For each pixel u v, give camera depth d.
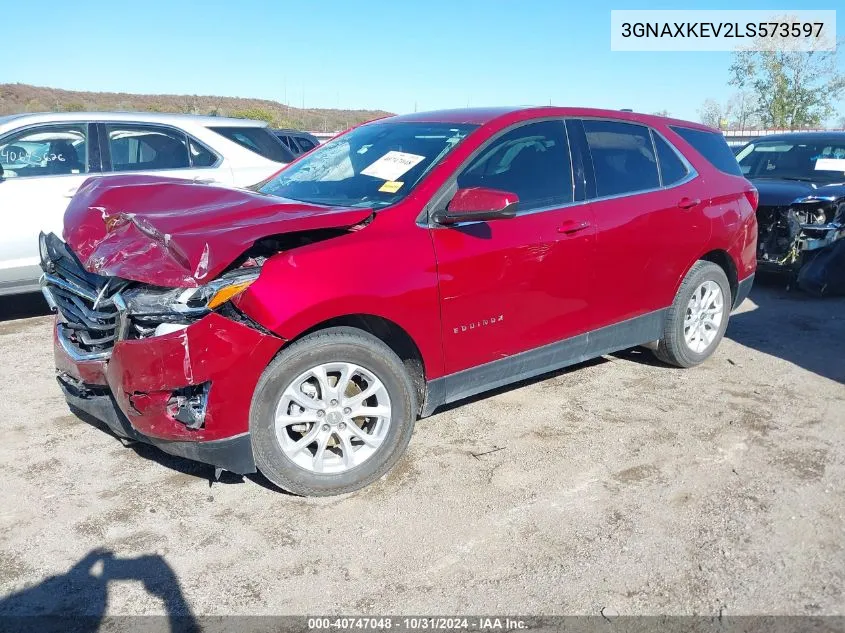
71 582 2.79
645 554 2.97
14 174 6.30
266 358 3.08
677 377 4.99
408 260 3.43
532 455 3.83
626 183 4.52
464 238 3.65
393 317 3.38
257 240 3.02
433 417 4.30
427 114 4.50
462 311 3.66
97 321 3.32
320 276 3.17
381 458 3.47
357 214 3.36
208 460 3.12
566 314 4.18
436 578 2.83
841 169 7.93
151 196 3.78
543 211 4.03
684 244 4.78
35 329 6.21
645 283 4.61
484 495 3.42
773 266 7.48
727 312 5.27
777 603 2.69
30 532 3.11
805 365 5.25
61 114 6.61
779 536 3.10
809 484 3.52
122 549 3.00
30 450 3.88
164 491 3.46
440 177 3.68
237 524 3.18
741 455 3.83
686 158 4.98
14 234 6.18
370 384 3.41
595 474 3.62
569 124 4.35
